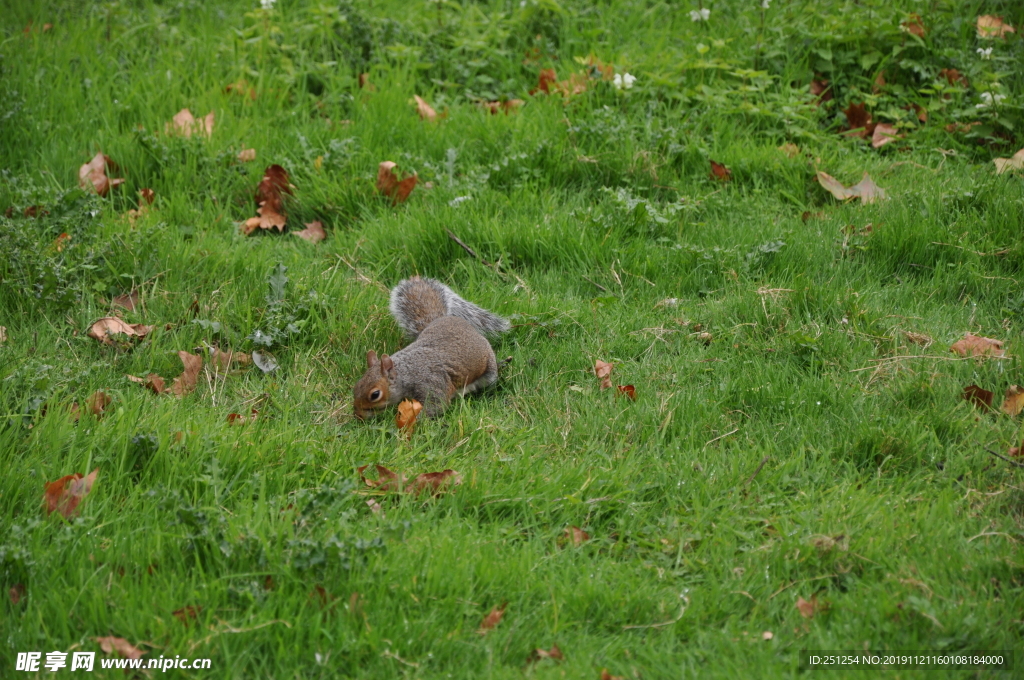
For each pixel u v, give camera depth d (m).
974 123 12.43
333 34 14.29
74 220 9.92
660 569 6.66
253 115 12.74
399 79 13.47
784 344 9.01
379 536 6.58
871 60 13.36
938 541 6.72
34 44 13.83
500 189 11.62
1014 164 11.71
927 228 10.38
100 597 5.96
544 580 6.46
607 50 14.15
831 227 10.84
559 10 14.54
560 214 10.98
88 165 11.37
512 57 14.38
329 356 9.12
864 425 7.86
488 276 10.23
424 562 6.50
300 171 11.61
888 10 13.73
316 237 10.91
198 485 7.21
